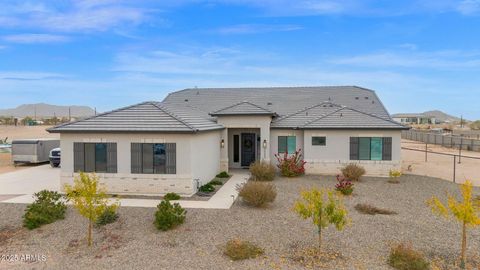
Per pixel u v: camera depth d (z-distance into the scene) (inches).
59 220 506.0
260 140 925.2
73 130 674.2
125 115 711.1
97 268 357.4
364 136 873.5
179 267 355.9
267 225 478.6
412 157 1477.6
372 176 870.4
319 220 380.5
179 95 1272.1
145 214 532.1
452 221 501.4
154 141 663.8
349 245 408.8
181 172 658.8
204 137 752.3
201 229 465.1
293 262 364.5
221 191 694.5
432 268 348.8
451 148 1955.0
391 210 558.9
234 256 375.2
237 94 1242.6
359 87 1247.5
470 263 360.2
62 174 685.9
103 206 425.7
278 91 1249.4
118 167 674.8
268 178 813.9
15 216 534.0
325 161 894.4
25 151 1112.8
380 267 350.9
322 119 917.2
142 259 376.8
